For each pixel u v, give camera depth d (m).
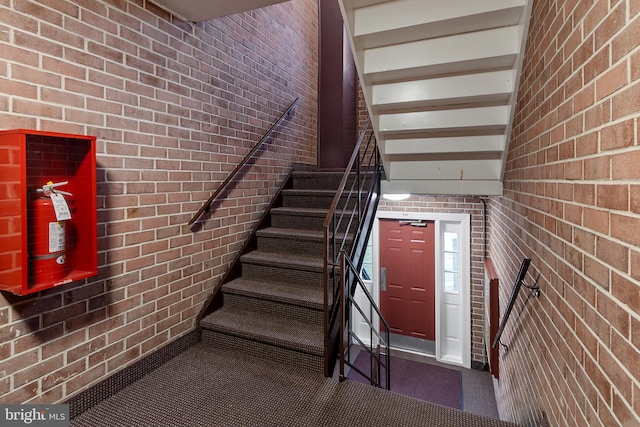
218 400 1.79
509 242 2.41
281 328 2.26
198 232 2.38
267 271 2.67
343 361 1.97
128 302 1.89
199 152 2.37
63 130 1.53
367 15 2.00
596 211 0.95
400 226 4.72
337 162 4.14
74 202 1.54
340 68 4.12
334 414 1.70
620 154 0.82
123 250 1.85
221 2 2.02
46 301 1.51
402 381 4.04
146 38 1.94
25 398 1.44
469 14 1.77
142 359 1.97
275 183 3.36
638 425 0.73
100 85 1.69
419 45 2.06
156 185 2.04
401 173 2.89
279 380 1.97
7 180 1.26
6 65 1.34
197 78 2.33
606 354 0.88
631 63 0.78
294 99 3.65
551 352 1.35
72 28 1.57
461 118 2.34
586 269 1.01
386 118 2.52
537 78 1.58
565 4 1.20
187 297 2.29
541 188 1.50
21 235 1.26
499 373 3.16
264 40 3.12
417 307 4.68
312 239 2.74
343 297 1.98
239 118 2.79
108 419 1.63
